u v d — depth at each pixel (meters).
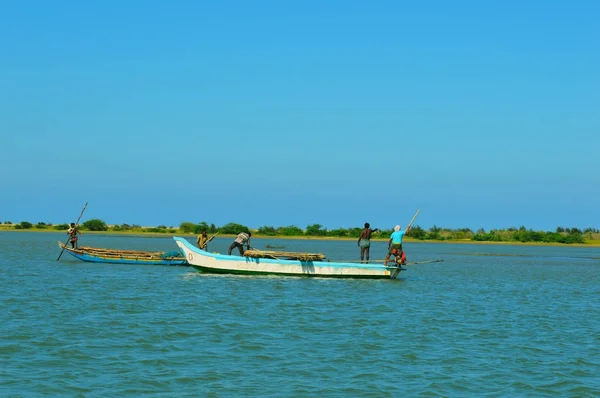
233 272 72.81
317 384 29.16
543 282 80.88
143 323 41.84
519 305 56.88
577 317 50.31
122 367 31.03
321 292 60.31
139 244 161.38
